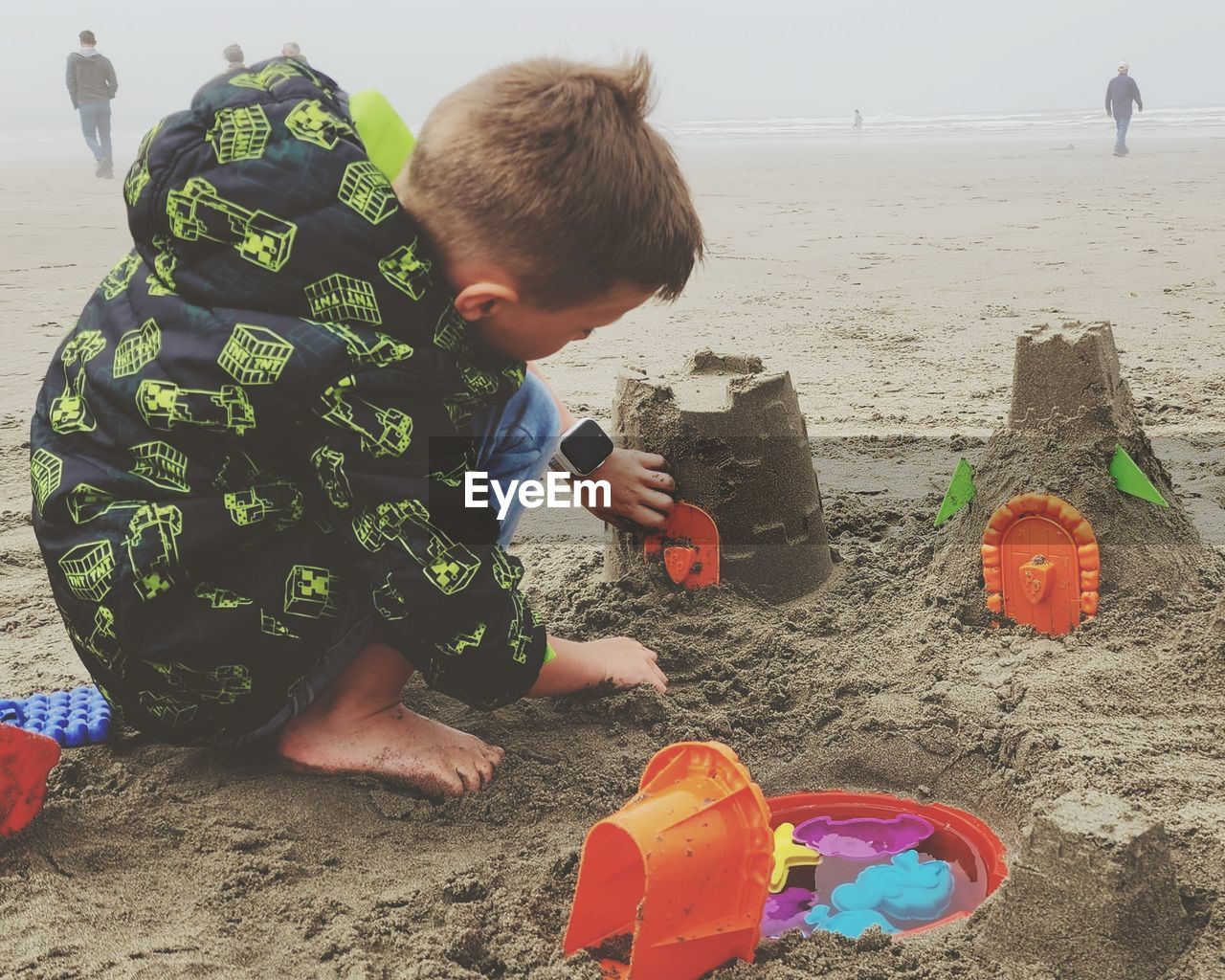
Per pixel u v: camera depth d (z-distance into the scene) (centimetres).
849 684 227
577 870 180
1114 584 232
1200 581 238
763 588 257
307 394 172
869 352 568
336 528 185
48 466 189
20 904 170
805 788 211
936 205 1342
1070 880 151
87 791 199
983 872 189
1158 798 183
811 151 2817
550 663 208
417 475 178
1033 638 234
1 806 182
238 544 182
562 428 245
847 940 162
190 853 184
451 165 171
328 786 202
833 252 955
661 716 221
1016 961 154
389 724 207
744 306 705
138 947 161
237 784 202
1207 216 1115
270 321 173
